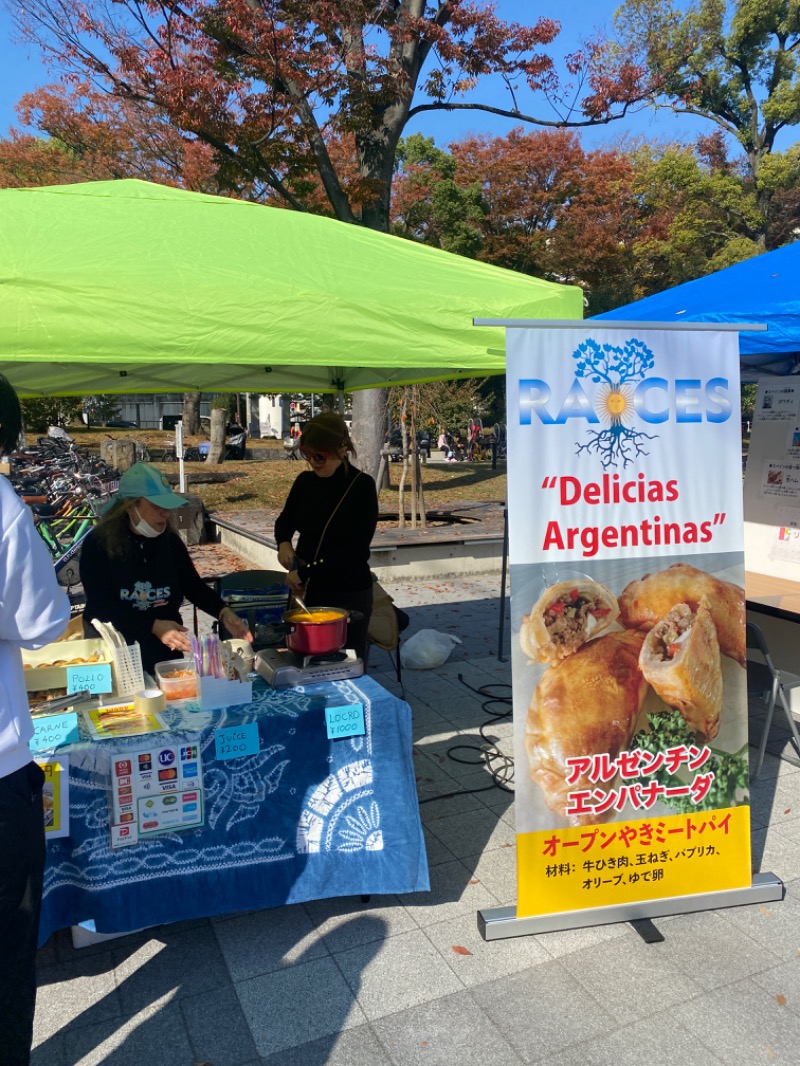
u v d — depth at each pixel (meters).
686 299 4.96
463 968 2.64
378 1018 2.42
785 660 4.89
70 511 7.95
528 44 11.02
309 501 4.20
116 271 2.75
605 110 12.01
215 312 2.79
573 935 2.81
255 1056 2.28
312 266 3.21
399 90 10.82
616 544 2.76
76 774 2.39
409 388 10.62
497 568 9.43
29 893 1.85
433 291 3.20
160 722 2.57
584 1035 2.34
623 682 2.79
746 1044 2.31
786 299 3.91
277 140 10.93
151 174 17.06
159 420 39.72
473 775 4.13
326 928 2.86
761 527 5.32
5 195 3.50
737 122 29.55
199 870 2.57
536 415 2.66
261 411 39.69
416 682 5.62
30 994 1.89
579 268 25.16
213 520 11.59
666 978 2.59
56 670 2.72
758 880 3.04
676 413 2.79
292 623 2.96
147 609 3.27
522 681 2.72
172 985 2.57
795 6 26.17
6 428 1.81
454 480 16.45
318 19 10.10
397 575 8.85
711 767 2.90
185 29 10.12
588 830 2.80
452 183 23.48
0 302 2.53
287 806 2.66
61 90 15.80
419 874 2.82
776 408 5.21
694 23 26.67
